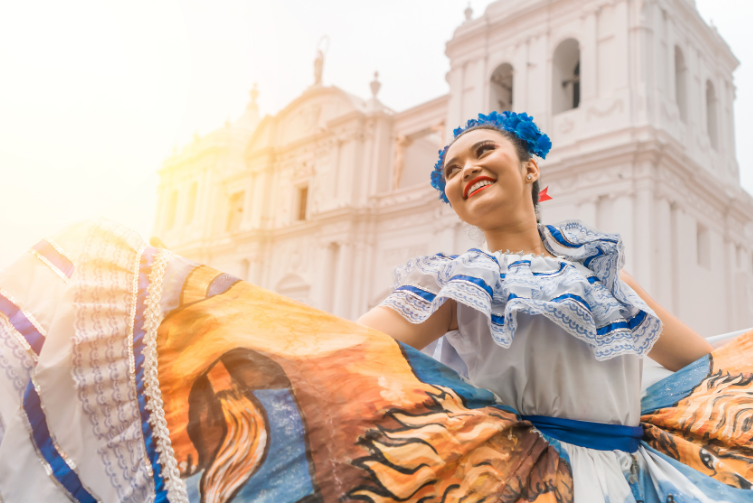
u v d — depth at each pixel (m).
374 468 0.67
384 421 0.71
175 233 22.58
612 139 10.95
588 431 0.88
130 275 0.84
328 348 0.79
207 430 0.75
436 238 13.92
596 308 0.91
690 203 11.62
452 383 0.82
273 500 0.67
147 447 0.75
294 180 18.45
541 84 12.49
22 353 0.78
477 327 0.93
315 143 18.02
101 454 0.76
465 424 0.74
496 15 13.73
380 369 0.77
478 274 0.87
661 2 11.89
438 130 15.50
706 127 13.19
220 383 0.77
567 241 1.07
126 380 0.79
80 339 0.78
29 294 0.82
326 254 16.14
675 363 1.19
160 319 0.81
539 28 12.81
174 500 0.71
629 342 0.86
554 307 0.83
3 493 0.72
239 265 18.95
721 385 1.06
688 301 10.69
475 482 0.72
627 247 10.18
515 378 0.90
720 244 12.71
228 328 0.80
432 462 0.69
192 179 22.94
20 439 0.75
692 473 0.87
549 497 0.74
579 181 11.16
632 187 10.41
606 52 11.70
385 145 16.53
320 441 0.70
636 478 0.87
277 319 0.82
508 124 1.13
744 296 12.48
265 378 0.75
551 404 0.89
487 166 1.04
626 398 0.92
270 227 18.75
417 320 0.87
